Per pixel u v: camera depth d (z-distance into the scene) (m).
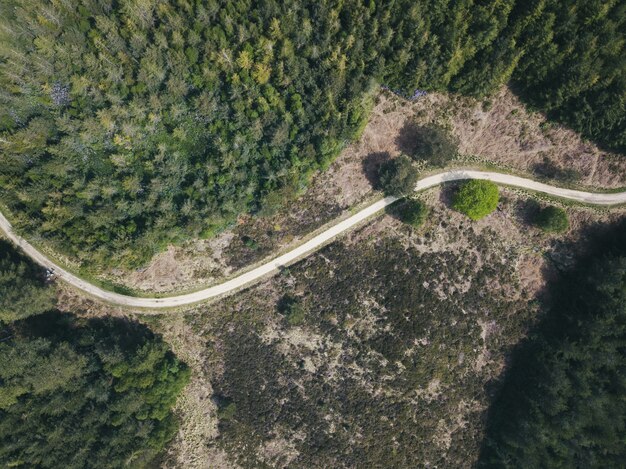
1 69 67.12
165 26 67.44
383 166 72.81
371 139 74.06
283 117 69.12
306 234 75.38
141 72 67.31
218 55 66.81
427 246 75.62
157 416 73.19
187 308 76.88
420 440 75.38
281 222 74.44
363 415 75.25
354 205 75.12
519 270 75.81
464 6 64.19
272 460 76.19
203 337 77.25
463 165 75.38
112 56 68.25
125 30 66.88
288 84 69.06
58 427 67.75
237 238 74.31
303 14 66.94
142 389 71.88
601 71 64.56
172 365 74.81
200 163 69.50
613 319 68.38
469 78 68.75
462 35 65.94
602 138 70.25
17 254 74.88
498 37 66.00
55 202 68.94
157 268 74.56
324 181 74.25
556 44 64.38
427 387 75.25
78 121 68.12
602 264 70.12
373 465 74.88
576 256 75.25
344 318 75.06
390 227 75.50
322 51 68.25
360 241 75.56
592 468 68.81
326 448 75.31
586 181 74.12
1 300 67.06
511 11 64.94
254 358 76.94
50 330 74.06
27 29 67.19
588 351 69.62
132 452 69.94
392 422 75.19
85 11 67.50
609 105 66.12
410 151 74.88
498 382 76.38
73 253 71.06
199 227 69.75
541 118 72.56
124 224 70.06
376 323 75.00
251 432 76.56
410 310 74.62
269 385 76.75
